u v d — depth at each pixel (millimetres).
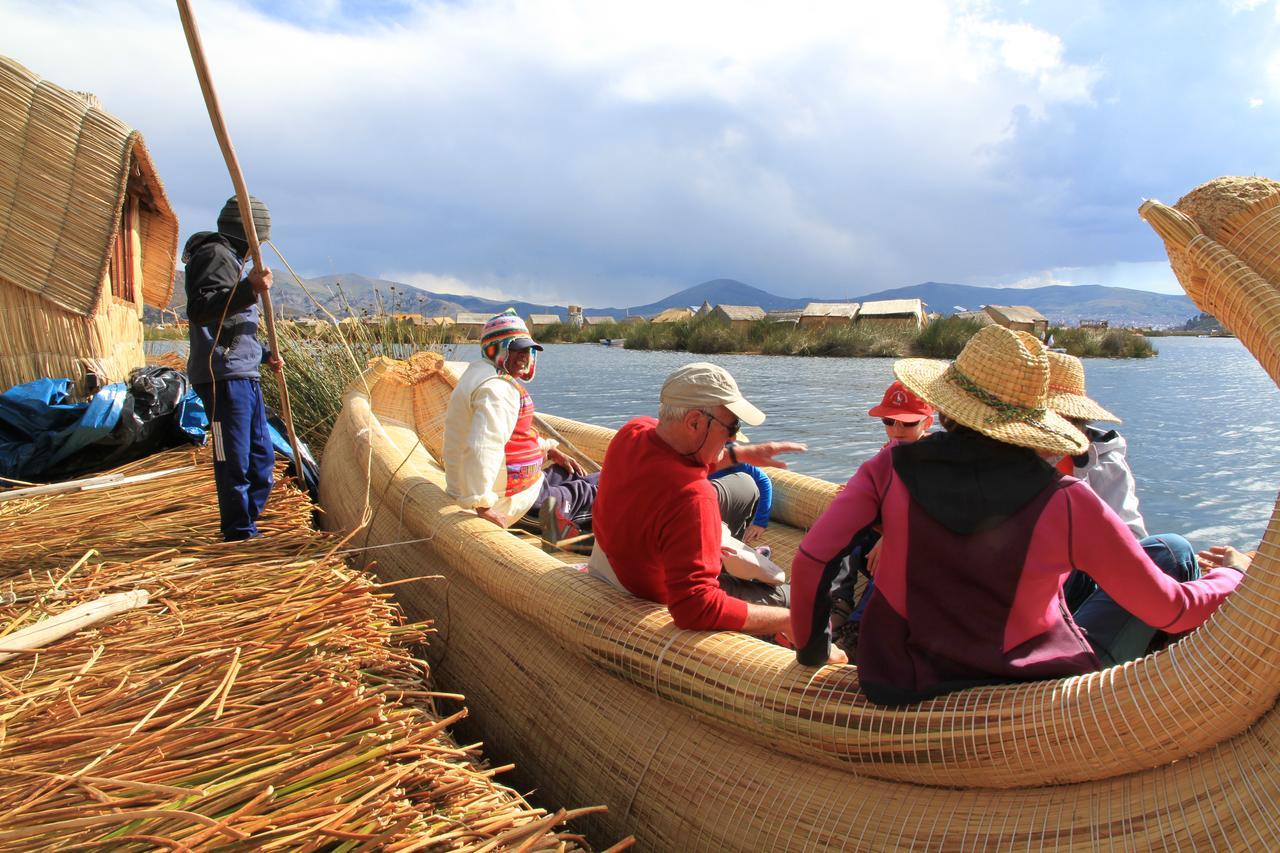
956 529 1644
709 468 2404
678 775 2111
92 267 5188
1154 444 9227
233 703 2078
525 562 2824
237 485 3697
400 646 2742
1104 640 2297
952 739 1613
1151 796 1479
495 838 1764
